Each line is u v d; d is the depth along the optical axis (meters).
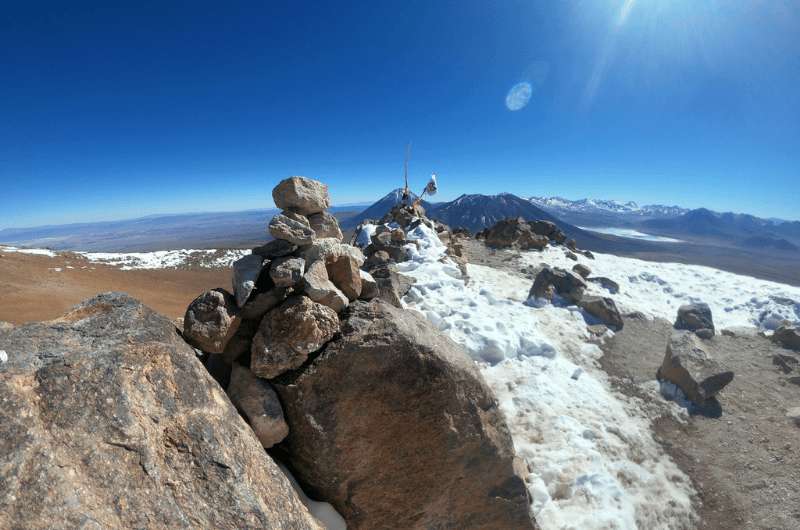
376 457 4.43
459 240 23.30
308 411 4.35
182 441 3.13
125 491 2.61
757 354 12.48
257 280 5.27
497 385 8.89
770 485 7.50
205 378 3.78
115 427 2.84
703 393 9.50
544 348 10.45
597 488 6.61
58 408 2.71
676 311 15.97
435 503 4.54
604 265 21.38
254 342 4.48
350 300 5.64
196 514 2.82
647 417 9.08
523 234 23.08
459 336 10.24
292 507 3.62
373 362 4.45
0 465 2.26
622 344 12.08
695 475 7.70
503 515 4.79
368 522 4.46
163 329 3.91
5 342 3.16
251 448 3.67
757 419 9.27
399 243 17.16
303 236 5.22
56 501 2.28
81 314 3.89
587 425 8.05
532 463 6.91
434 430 4.46
